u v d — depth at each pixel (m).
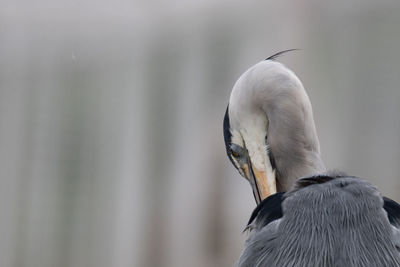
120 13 14.37
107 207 15.27
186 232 14.26
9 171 15.57
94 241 15.21
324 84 14.36
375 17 14.20
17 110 15.29
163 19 14.44
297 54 14.12
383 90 14.41
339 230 4.41
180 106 14.59
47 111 15.23
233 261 13.89
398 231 4.49
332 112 14.44
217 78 14.34
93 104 15.05
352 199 4.48
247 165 6.85
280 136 6.33
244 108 6.65
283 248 4.46
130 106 14.89
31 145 15.51
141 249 14.72
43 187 15.60
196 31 14.39
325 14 14.16
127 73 14.73
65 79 14.95
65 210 15.51
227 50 14.30
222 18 14.30
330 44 14.26
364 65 14.30
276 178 6.66
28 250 15.62
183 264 14.23
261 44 14.17
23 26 14.53
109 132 15.09
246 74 6.66
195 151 14.36
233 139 6.88
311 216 4.48
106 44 14.53
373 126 14.50
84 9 14.39
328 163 14.45
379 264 4.31
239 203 14.02
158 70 14.64
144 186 14.77
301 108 6.29
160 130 14.72
